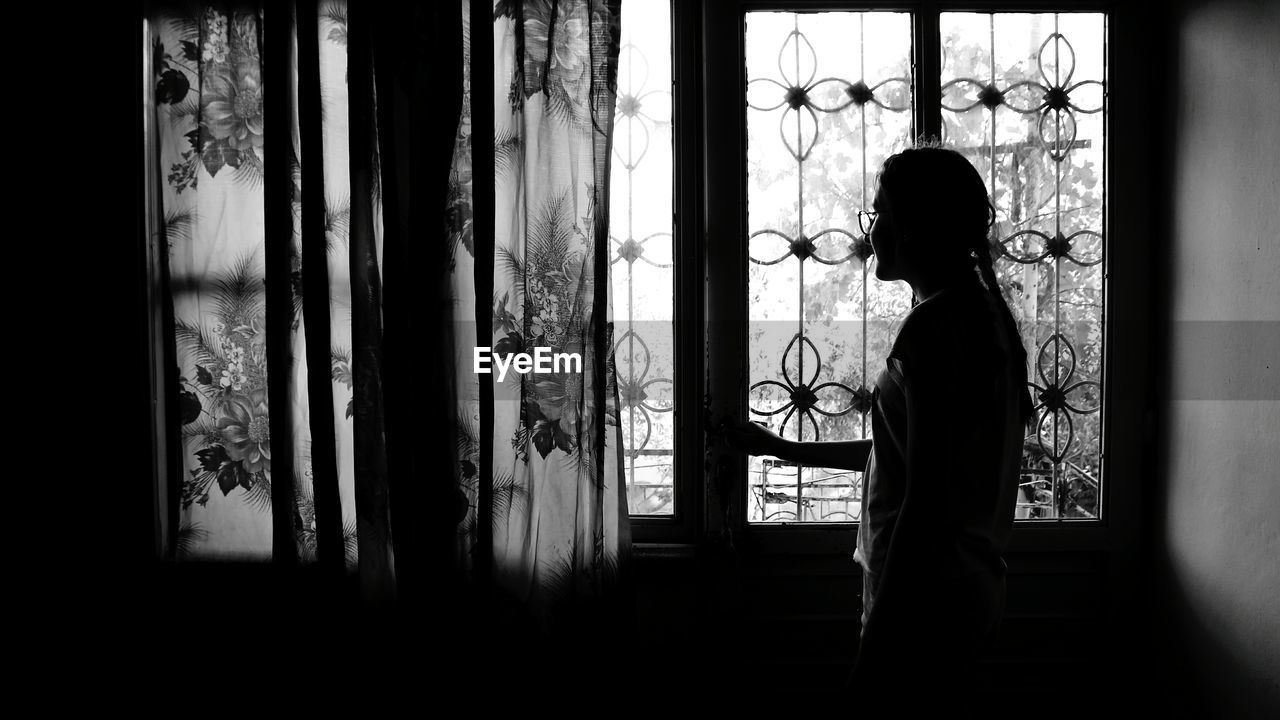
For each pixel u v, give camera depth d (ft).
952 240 3.54
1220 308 5.02
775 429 5.87
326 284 5.26
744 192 5.79
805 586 5.92
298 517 5.49
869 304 5.80
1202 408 5.21
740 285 5.81
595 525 5.20
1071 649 5.93
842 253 5.79
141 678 5.77
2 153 5.66
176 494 5.68
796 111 5.78
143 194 5.71
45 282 5.71
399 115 5.42
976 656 3.50
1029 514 5.91
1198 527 5.25
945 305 3.41
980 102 5.73
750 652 5.96
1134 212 5.75
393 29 5.19
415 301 5.24
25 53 5.62
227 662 5.71
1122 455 5.82
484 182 5.13
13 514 5.78
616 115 5.81
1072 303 5.82
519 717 5.32
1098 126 5.76
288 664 5.47
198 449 5.66
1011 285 5.79
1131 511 5.84
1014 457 3.51
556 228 5.24
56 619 5.81
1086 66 5.74
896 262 3.71
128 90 5.62
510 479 5.30
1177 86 5.48
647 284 5.85
